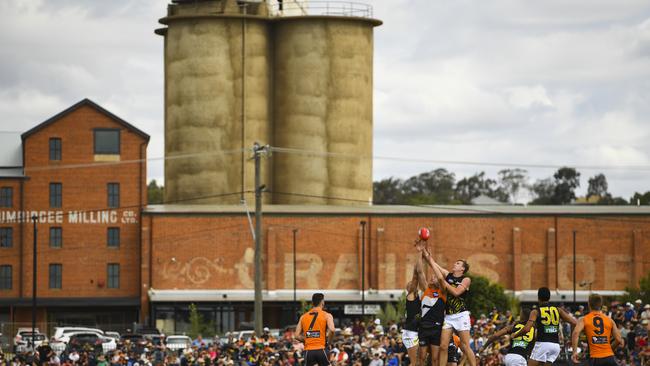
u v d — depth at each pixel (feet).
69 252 321.32
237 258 322.14
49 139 321.52
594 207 341.82
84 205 321.93
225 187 345.31
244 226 322.75
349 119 351.67
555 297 328.29
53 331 318.86
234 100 346.33
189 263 320.70
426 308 87.66
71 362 206.28
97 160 322.55
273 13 355.56
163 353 215.92
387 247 326.65
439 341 87.45
